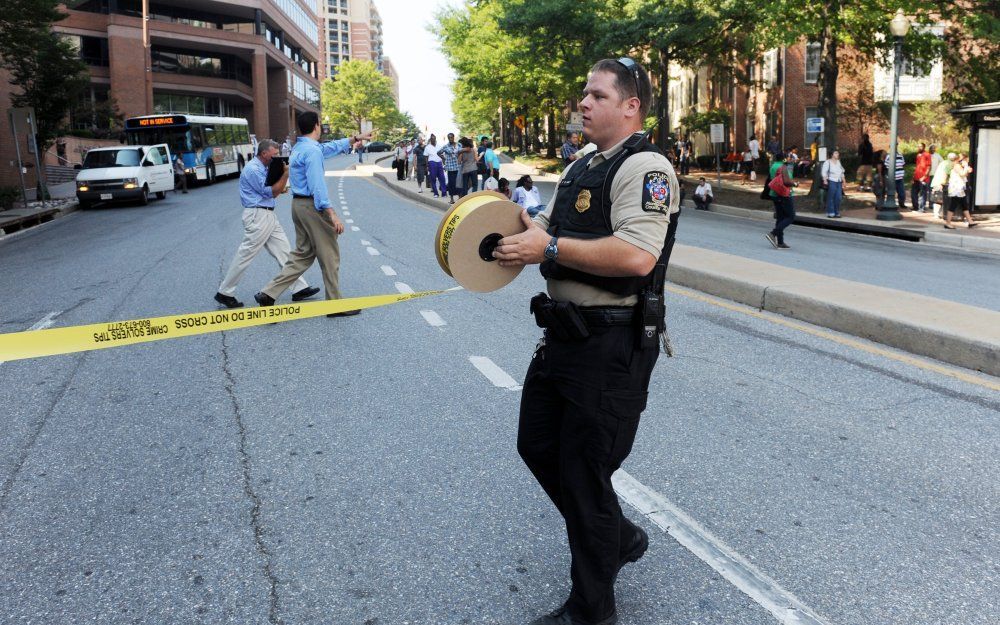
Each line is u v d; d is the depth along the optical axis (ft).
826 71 81.35
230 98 229.45
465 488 13.06
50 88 105.19
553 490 9.37
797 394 18.42
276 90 269.03
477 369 20.35
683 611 9.52
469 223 8.34
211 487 13.24
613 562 8.69
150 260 42.50
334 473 13.74
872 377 19.89
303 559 10.82
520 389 18.62
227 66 231.71
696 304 29.81
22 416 17.08
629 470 13.83
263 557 10.89
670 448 14.89
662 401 17.85
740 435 15.65
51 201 86.58
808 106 120.37
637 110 8.45
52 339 9.12
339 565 10.64
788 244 53.21
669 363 21.22
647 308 8.25
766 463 14.19
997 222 66.44
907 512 12.28
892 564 10.69
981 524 11.91
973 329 21.68
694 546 11.12
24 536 11.60
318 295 30.63
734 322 26.61
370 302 11.03
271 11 244.01
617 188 8.01
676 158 139.03
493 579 10.25
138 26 197.06
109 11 195.00
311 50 312.50
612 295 8.23
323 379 19.52
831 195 71.82
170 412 17.17
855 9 75.72
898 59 68.23
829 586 10.11
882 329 23.49
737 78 126.62
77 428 16.25
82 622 9.42
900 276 38.86
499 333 24.61
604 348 8.20
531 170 145.79
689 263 35.19
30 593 10.06
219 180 135.33
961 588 10.10
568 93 134.31
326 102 442.50
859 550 11.07
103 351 22.49
